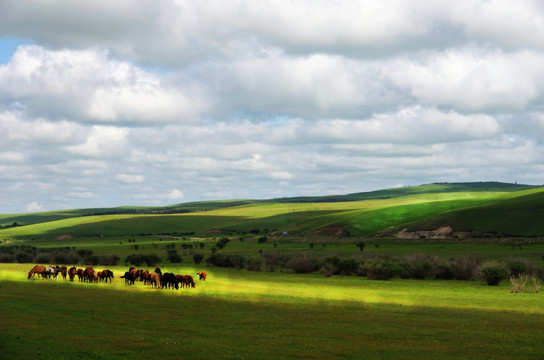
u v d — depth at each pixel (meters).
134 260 96.31
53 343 17.61
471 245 146.25
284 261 91.75
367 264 66.06
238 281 54.72
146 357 16.17
